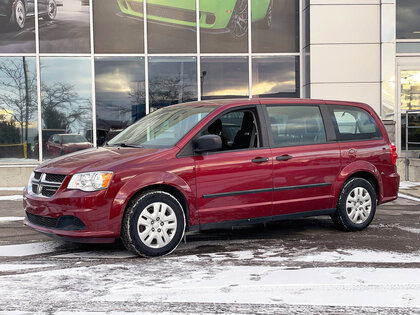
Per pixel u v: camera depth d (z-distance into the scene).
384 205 8.89
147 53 12.67
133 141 6.02
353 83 12.60
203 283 4.37
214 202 5.61
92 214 5.07
